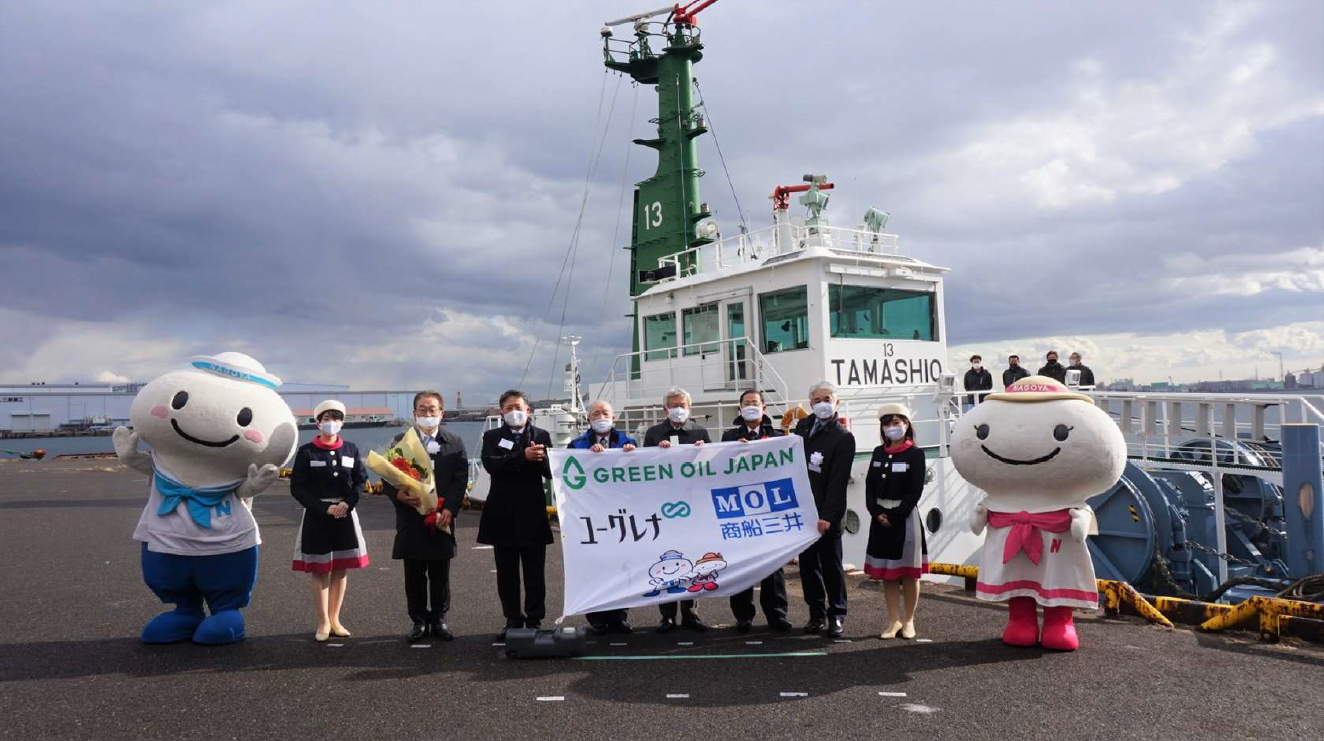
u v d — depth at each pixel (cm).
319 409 678
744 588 666
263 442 661
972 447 637
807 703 510
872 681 553
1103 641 648
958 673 569
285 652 643
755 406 740
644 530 682
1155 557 1041
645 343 1530
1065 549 614
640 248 1797
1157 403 1099
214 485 666
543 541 668
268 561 1120
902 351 1278
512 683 558
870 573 666
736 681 557
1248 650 616
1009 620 652
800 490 693
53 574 1012
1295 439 831
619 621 703
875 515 665
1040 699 511
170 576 659
